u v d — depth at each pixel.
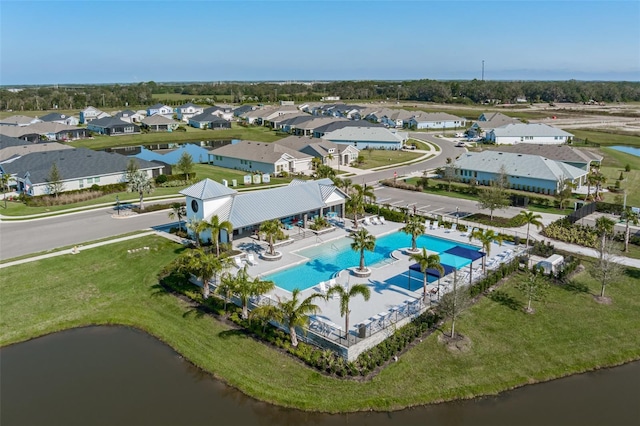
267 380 28.53
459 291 32.75
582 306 36.88
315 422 25.64
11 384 28.69
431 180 83.69
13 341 33.31
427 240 52.22
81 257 45.75
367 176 88.94
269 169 88.75
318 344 31.27
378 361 29.64
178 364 30.69
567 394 27.91
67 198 68.56
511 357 30.78
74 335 34.28
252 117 178.62
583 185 79.12
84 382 28.88
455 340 32.25
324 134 128.62
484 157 82.44
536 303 37.31
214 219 44.22
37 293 39.09
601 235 50.59
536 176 74.06
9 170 76.56
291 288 39.78
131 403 27.00
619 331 33.75
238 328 33.84
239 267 42.50
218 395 27.67
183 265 39.53
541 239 51.62
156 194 73.00
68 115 189.50
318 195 55.38
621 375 29.66
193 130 160.38
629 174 86.19
